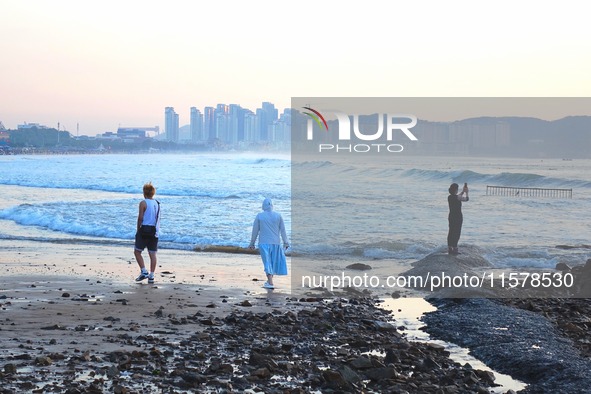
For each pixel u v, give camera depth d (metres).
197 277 15.31
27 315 10.66
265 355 8.25
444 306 12.68
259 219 14.20
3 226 25.95
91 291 13.12
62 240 21.52
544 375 8.05
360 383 7.40
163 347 8.77
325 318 11.23
